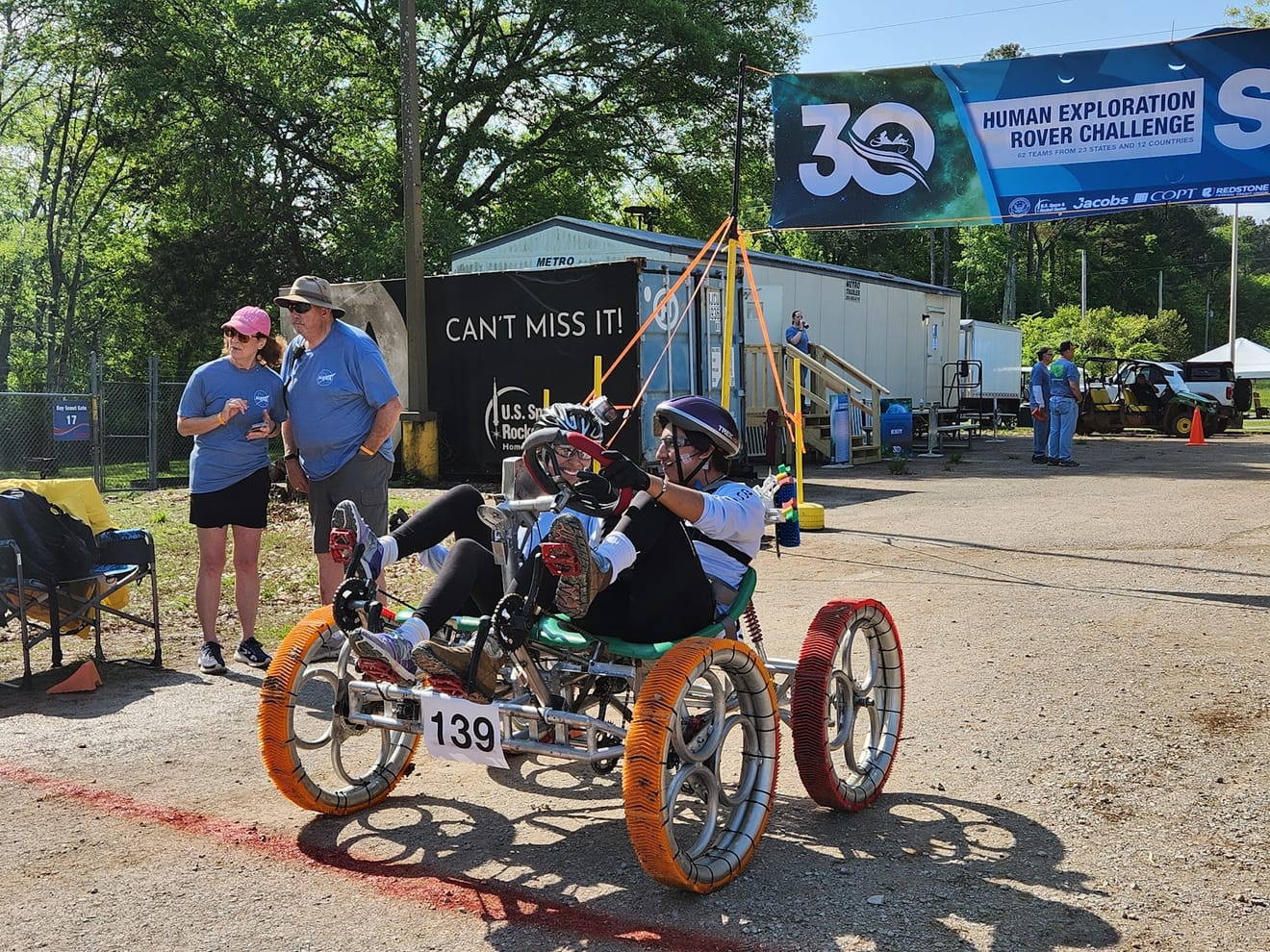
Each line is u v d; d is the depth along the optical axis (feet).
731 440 13.19
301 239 101.71
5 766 15.94
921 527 38.81
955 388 97.50
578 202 108.99
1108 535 36.29
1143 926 10.84
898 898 11.51
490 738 11.80
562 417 12.99
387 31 97.25
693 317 50.57
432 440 52.42
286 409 20.58
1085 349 199.93
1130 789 14.51
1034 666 20.51
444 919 11.16
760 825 12.25
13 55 113.80
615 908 11.37
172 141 101.65
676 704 11.05
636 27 96.22
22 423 79.20
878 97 36.45
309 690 19.72
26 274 125.08
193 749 16.71
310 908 11.44
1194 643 21.95
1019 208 35.78
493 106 104.01
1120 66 33.91
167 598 27.89
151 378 58.29
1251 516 40.04
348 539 12.31
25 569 20.01
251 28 90.79
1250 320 353.51
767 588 28.32
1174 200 34.06
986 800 14.30
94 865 12.54
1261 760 15.46
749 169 110.32
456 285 51.85
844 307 77.20
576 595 11.04
